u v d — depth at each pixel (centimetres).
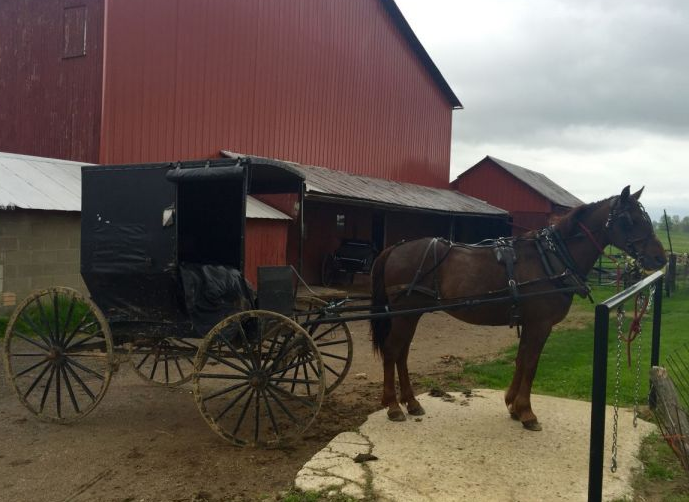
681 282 2231
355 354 951
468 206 2314
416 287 586
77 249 1083
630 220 569
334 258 1825
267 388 506
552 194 3119
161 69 1392
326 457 479
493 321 581
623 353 924
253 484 439
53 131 1375
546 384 740
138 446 513
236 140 1602
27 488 428
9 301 973
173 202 527
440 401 651
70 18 1342
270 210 1455
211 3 1505
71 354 564
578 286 555
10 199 959
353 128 2105
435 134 2694
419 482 434
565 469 463
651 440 535
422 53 2478
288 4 1764
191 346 655
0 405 621
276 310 556
